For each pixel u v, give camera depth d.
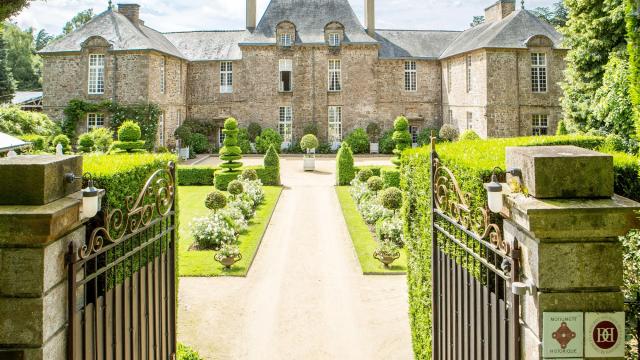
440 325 5.63
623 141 15.03
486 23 37.00
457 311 5.07
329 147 38.94
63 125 33.00
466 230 4.52
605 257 3.29
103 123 33.44
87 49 33.06
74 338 3.44
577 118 22.70
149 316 4.84
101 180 4.62
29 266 3.18
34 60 66.94
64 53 33.38
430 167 5.66
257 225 17.55
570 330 3.30
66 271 3.52
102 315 3.99
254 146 38.22
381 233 14.84
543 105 31.75
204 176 27.09
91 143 27.03
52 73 33.69
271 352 8.65
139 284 4.53
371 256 13.80
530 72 31.64
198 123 38.91
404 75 39.72
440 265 5.60
